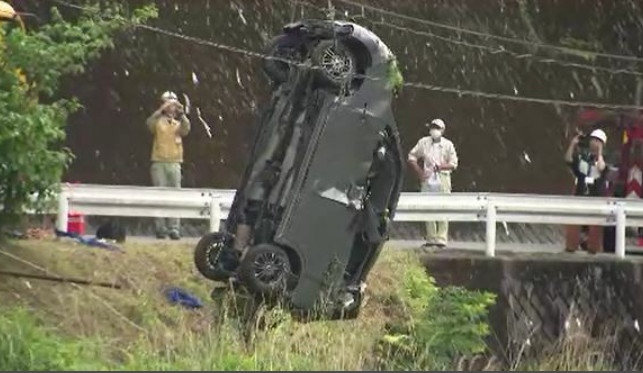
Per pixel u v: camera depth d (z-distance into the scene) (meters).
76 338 51.28
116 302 57.31
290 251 56.72
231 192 68.25
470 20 109.94
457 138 110.25
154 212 67.12
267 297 55.81
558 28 112.31
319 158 57.00
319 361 50.34
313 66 57.12
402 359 53.78
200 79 102.69
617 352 70.69
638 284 72.44
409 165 79.81
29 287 55.97
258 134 58.81
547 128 112.50
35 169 55.16
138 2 98.12
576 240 78.25
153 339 52.38
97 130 100.19
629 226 76.94
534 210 74.06
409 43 108.19
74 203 65.44
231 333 53.19
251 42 103.56
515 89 111.25
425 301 62.03
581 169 82.81
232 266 57.91
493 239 72.75
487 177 110.69
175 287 61.09
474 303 56.47
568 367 50.75
